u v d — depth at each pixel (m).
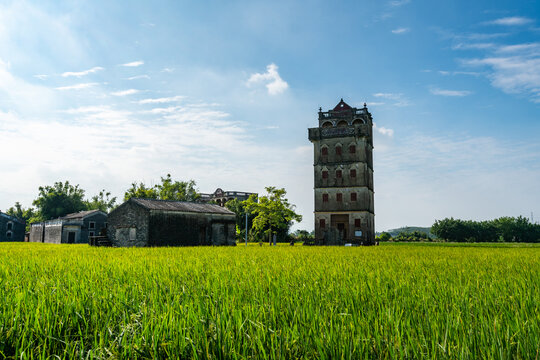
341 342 3.67
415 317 4.83
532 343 3.63
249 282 7.73
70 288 6.74
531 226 108.69
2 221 85.00
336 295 6.29
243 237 75.88
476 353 3.52
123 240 43.03
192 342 3.70
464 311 5.03
